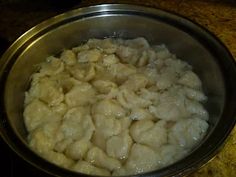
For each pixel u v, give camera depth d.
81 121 0.27
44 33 0.30
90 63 0.32
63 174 0.19
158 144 0.26
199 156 0.20
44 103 0.29
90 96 0.30
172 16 0.30
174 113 0.28
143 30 0.33
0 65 0.26
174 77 0.31
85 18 0.31
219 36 0.33
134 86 0.30
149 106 0.29
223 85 0.25
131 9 0.31
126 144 0.26
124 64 0.32
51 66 0.32
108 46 0.33
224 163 0.24
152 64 0.32
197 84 0.30
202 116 0.28
